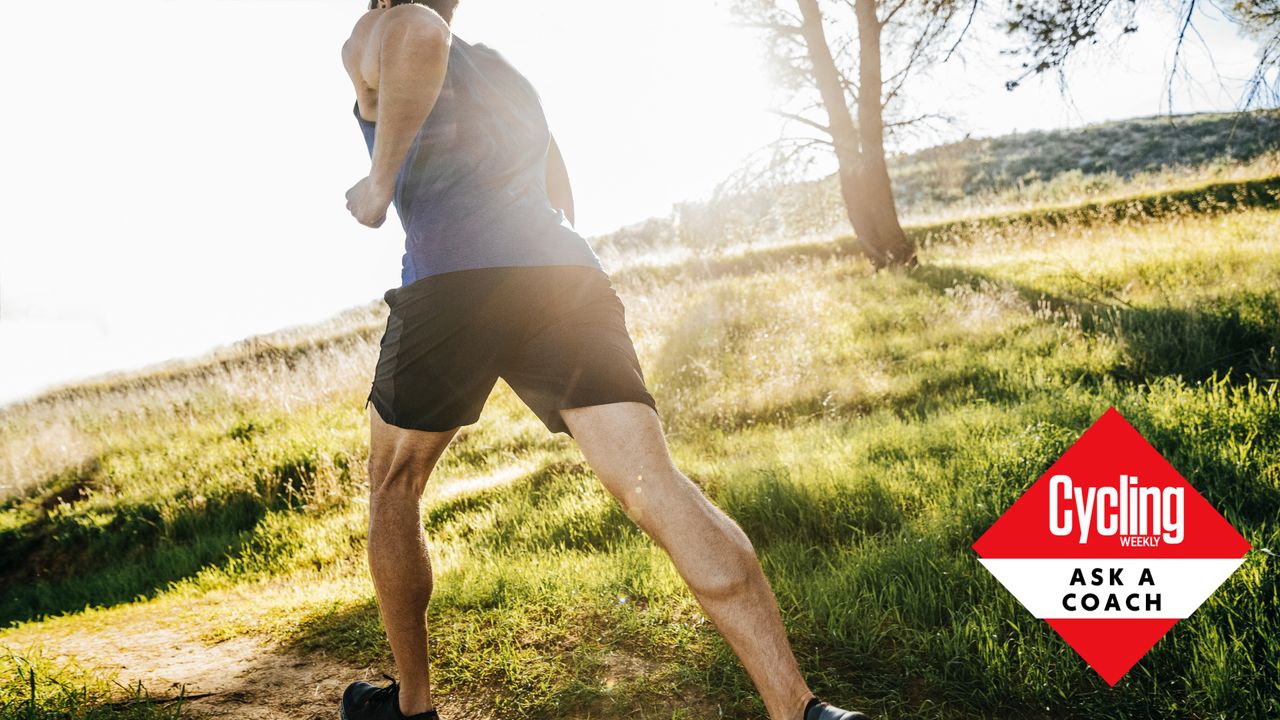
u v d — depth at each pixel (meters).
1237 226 10.83
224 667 2.72
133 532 6.80
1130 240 11.95
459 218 1.45
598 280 1.49
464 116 1.47
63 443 9.28
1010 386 5.67
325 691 2.44
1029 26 5.18
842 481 3.76
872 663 2.23
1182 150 34.25
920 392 6.12
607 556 3.44
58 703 2.23
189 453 8.10
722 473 4.46
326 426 8.11
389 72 1.27
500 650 2.48
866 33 10.48
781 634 1.26
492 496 5.27
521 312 1.40
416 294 1.45
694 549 1.26
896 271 11.75
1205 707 1.91
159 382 14.11
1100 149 38.12
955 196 34.34
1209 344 5.47
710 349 8.01
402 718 1.75
